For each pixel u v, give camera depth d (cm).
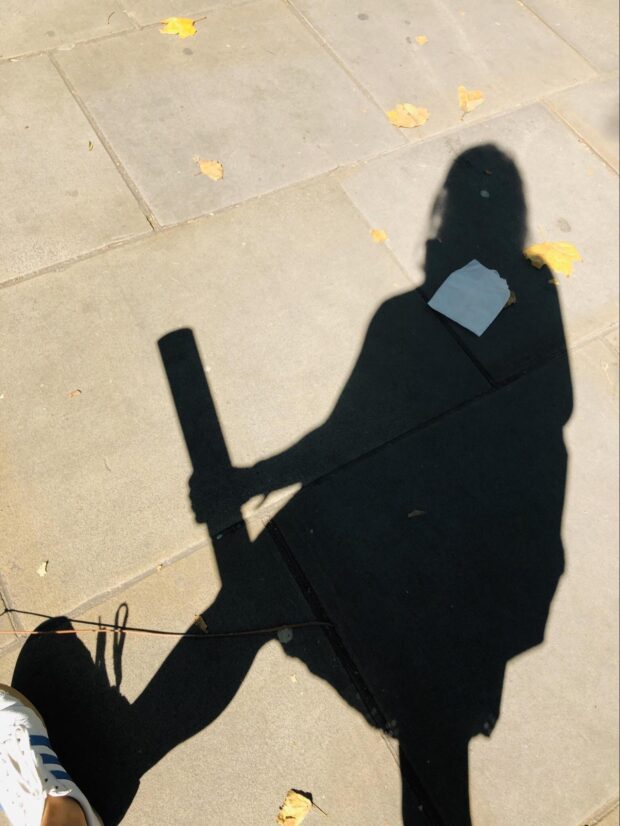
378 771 110
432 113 178
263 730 110
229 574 119
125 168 154
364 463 132
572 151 180
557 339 152
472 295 151
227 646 114
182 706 110
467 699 117
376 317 147
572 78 194
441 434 137
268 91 172
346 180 163
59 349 132
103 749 106
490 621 123
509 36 199
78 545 117
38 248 141
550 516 133
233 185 156
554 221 168
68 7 175
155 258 144
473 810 110
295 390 136
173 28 176
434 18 197
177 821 104
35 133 155
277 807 106
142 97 164
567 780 114
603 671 122
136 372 133
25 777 98
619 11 212
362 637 118
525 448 139
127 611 114
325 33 186
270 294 145
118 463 124
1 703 103
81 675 110
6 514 118
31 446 124
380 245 156
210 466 127
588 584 129
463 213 164
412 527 128
